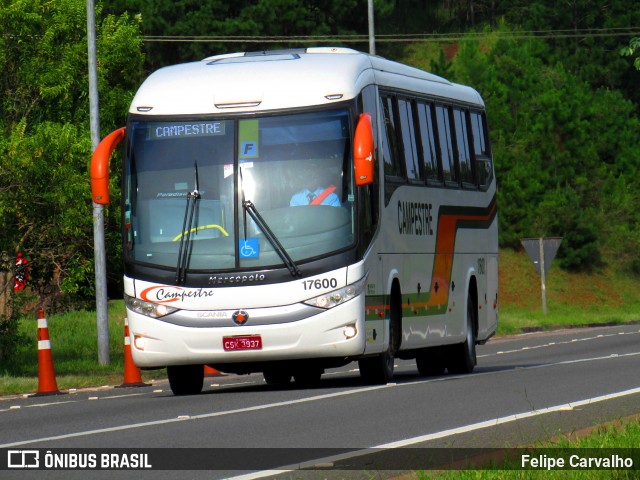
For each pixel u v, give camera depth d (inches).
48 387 1611.7
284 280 1400.1
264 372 1760.6
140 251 1437.0
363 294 1411.2
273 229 1413.6
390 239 1512.1
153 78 1509.6
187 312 1411.2
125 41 2662.4
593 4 6304.1
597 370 1686.8
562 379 1525.6
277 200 1421.0
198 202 1432.1
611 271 5241.1
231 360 1405.0
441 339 1707.7
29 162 1975.9
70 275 2257.6
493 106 5196.9
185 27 5354.3
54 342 2603.3
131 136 1469.0
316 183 1423.5
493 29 6889.8
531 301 4916.3
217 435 995.3
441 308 1710.1
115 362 2244.1
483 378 1596.9
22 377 1891.0
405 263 1569.9
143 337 1425.9
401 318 1553.9
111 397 1509.6
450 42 6993.1
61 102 2534.5
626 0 6264.8
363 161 1393.9
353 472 786.2
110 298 3590.1
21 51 2475.4
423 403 1234.6
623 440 828.0
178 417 1139.9
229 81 1467.8
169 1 5364.2
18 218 2048.5
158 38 5334.6
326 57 1512.1
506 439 935.7
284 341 1395.2
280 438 967.0
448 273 1748.3
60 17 2573.8
